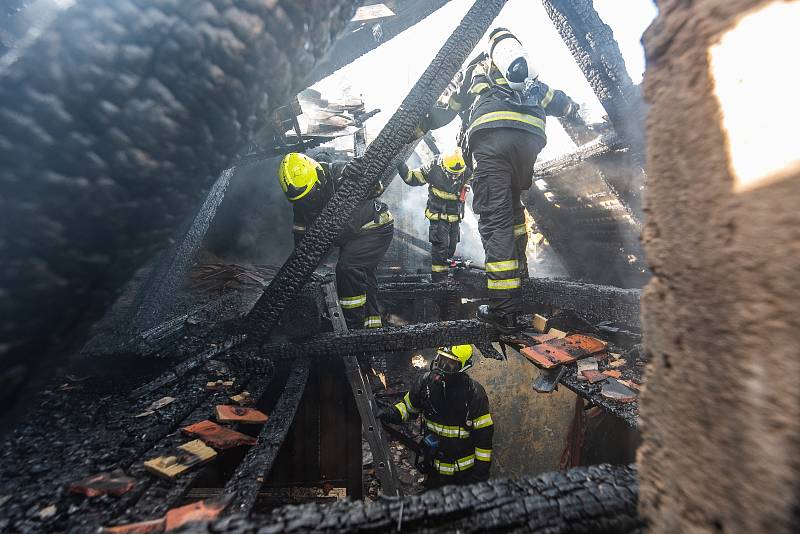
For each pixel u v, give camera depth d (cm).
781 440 40
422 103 219
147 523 91
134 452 132
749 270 44
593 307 274
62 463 125
